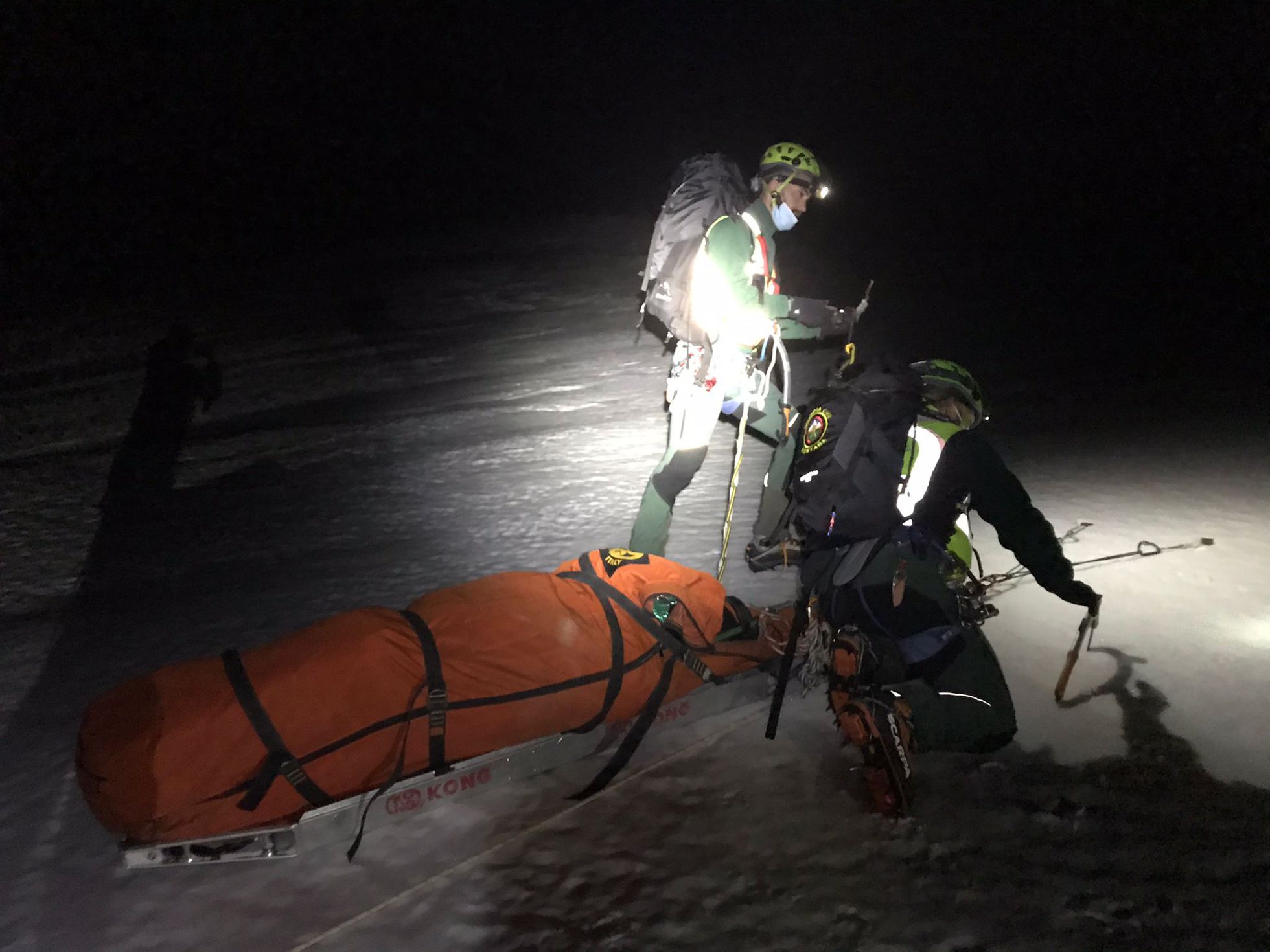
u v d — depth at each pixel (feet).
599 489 17.11
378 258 34.94
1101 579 13.32
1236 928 8.00
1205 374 21.26
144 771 8.41
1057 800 9.45
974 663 9.81
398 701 9.05
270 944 8.28
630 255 32.99
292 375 24.17
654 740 10.57
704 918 8.34
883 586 9.89
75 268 35.50
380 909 8.57
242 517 16.94
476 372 23.63
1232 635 11.94
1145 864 8.68
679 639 10.28
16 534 16.69
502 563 14.80
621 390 21.90
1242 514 14.88
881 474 9.94
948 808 9.44
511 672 9.45
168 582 14.85
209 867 9.09
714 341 12.88
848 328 13.69
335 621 9.38
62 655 13.01
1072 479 16.33
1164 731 10.39
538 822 9.50
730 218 12.83
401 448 19.52
